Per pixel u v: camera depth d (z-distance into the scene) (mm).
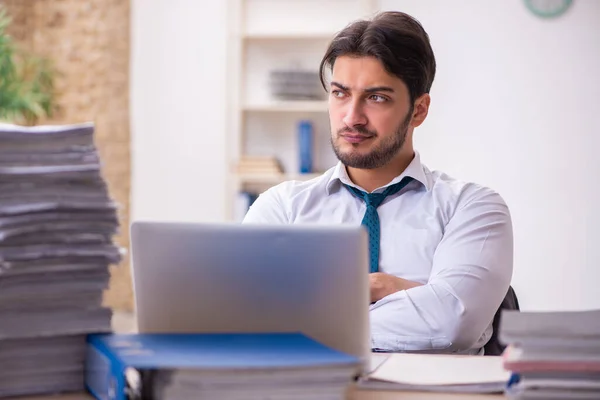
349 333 1774
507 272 2711
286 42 6965
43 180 1617
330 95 2818
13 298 1590
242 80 6953
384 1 6668
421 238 2824
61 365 1656
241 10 6938
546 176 6484
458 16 6551
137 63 7477
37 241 1602
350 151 2777
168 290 1754
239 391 1410
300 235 1766
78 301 1646
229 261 1761
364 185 2936
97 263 1647
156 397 1463
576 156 6445
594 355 1470
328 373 1437
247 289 1763
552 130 6469
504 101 6516
